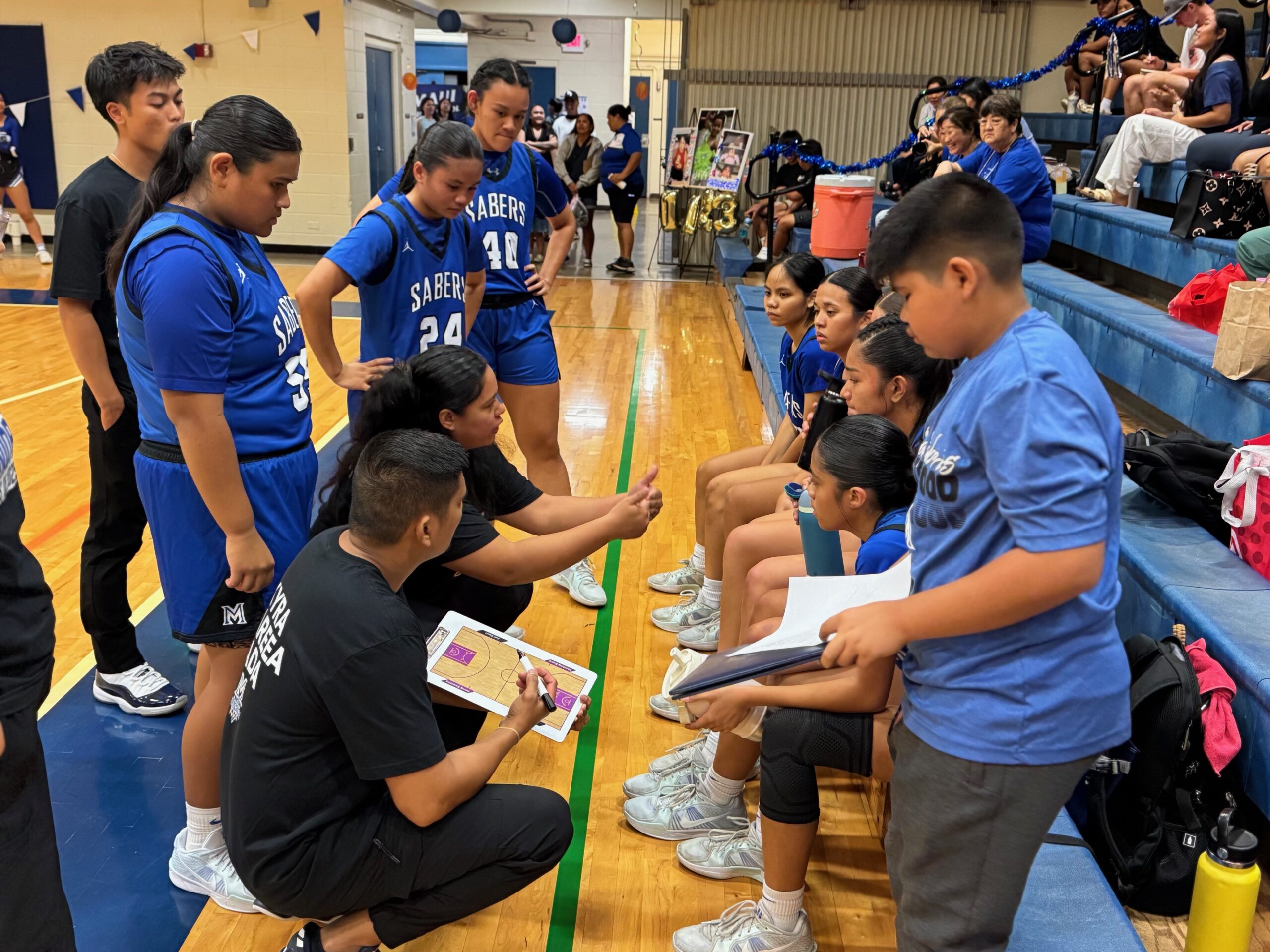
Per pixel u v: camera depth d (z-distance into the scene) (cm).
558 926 207
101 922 206
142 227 195
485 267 321
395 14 1292
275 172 194
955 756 129
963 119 531
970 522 126
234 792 167
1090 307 404
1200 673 195
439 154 269
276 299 209
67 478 449
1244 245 322
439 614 229
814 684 176
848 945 199
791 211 887
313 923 183
